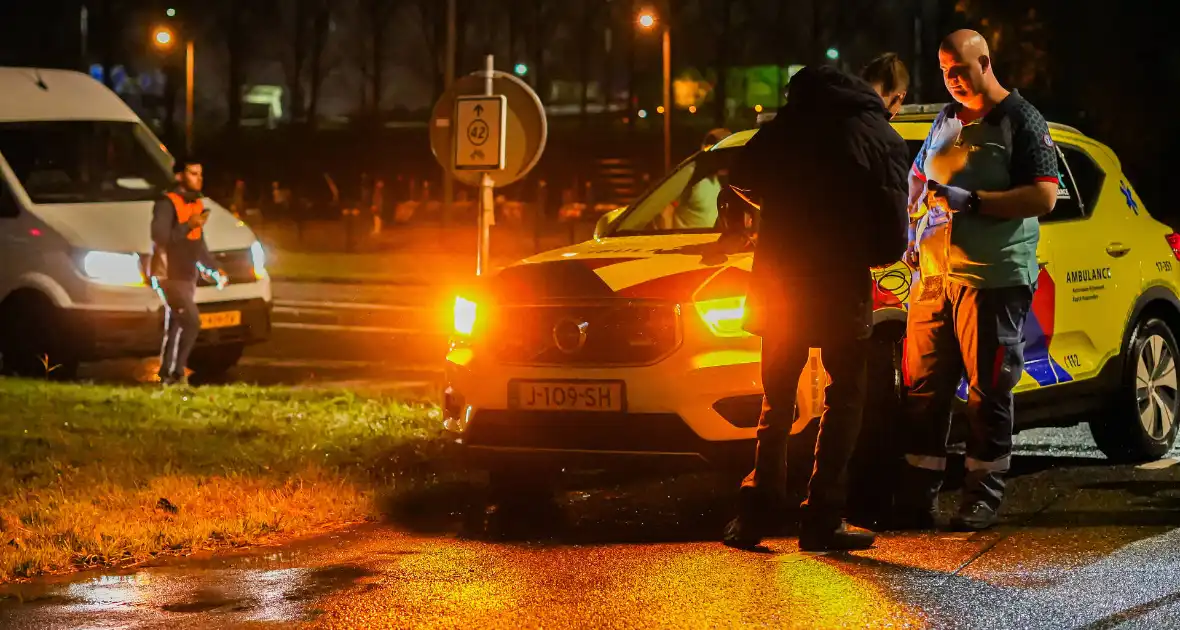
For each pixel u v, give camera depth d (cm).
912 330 844
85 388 1434
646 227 1008
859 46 6188
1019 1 3725
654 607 658
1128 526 817
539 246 4794
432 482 993
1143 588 677
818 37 6191
